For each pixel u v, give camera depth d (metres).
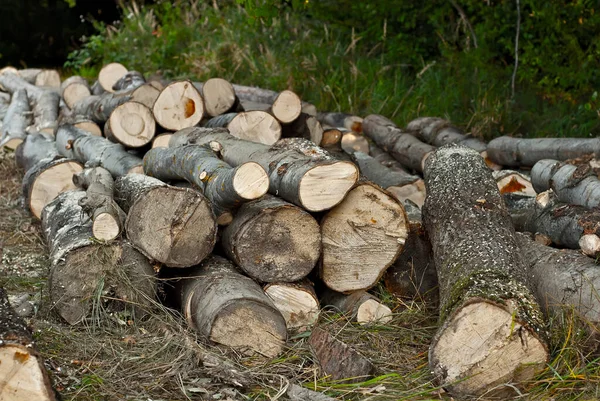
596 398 5.46
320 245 6.68
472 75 14.50
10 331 5.07
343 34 16.59
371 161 10.36
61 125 11.09
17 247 8.92
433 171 7.60
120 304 6.65
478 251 6.27
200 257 6.67
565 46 14.36
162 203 6.59
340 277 6.86
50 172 9.33
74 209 7.60
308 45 15.91
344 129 11.74
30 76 16.11
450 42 15.56
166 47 16.70
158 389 5.66
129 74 12.88
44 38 21.84
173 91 9.85
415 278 7.20
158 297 6.91
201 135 8.67
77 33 21.83
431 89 14.35
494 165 10.83
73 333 6.41
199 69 15.95
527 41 14.62
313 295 6.67
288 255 6.59
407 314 6.81
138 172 8.83
